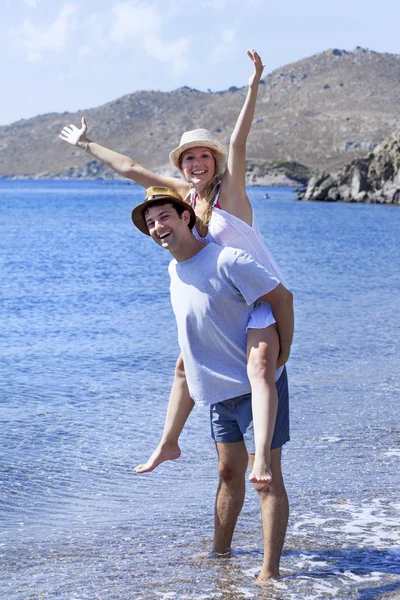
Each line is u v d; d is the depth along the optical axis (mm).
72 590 3719
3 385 8672
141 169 4312
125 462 6070
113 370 9523
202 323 3793
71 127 4531
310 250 31656
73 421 7203
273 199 114438
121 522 4812
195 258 3787
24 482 5555
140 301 16578
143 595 3637
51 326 13102
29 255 29641
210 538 4504
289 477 5621
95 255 29938
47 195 140125
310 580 3799
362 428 6953
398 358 10172
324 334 11961
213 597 3607
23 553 4258
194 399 3971
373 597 3598
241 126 3869
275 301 3750
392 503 5031
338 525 4625
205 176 3975
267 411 3625
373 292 17734
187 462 6094
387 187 94125
